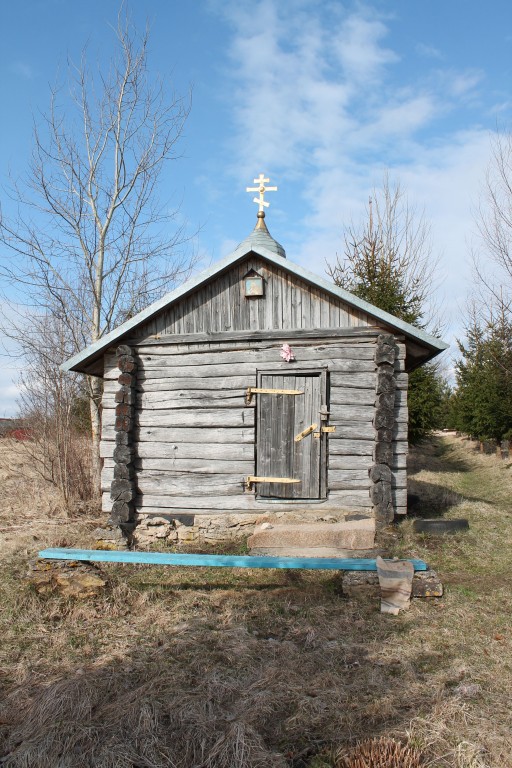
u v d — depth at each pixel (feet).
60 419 44.83
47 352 49.03
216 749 13.47
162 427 32.99
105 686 16.40
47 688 16.17
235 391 32.37
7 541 31.55
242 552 29.40
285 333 32.04
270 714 15.05
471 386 83.76
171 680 16.67
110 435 33.35
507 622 20.43
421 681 16.49
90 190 47.73
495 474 62.34
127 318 51.31
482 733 13.94
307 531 28.09
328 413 31.55
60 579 22.94
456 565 26.91
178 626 20.67
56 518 39.11
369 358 31.63
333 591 23.82
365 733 14.17
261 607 22.15
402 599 21.86
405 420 31.19
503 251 57.36
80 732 14.26
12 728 14.89
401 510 31.01
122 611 21.93
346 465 31.37
